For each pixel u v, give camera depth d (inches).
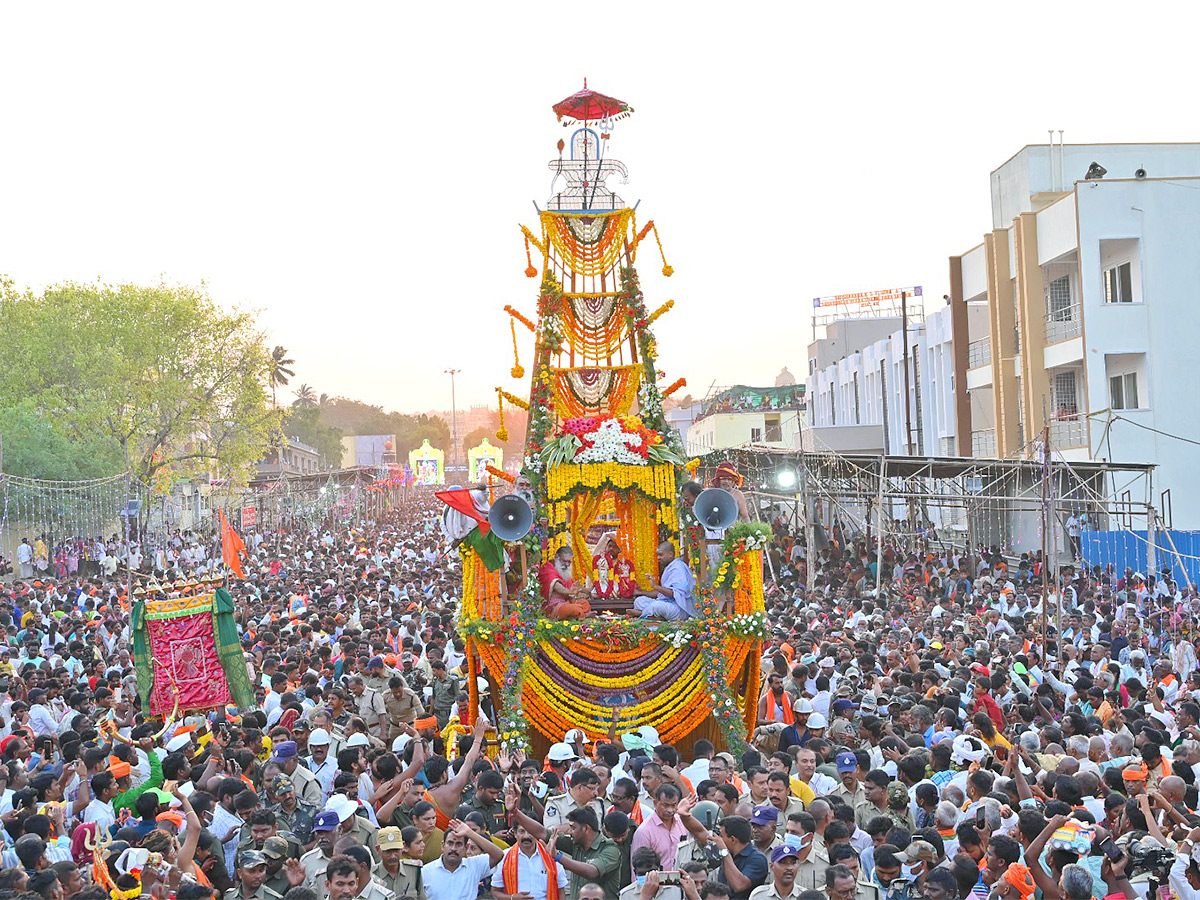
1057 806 338.3
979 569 1353.3
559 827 373.4
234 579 1261.1
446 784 406.3
